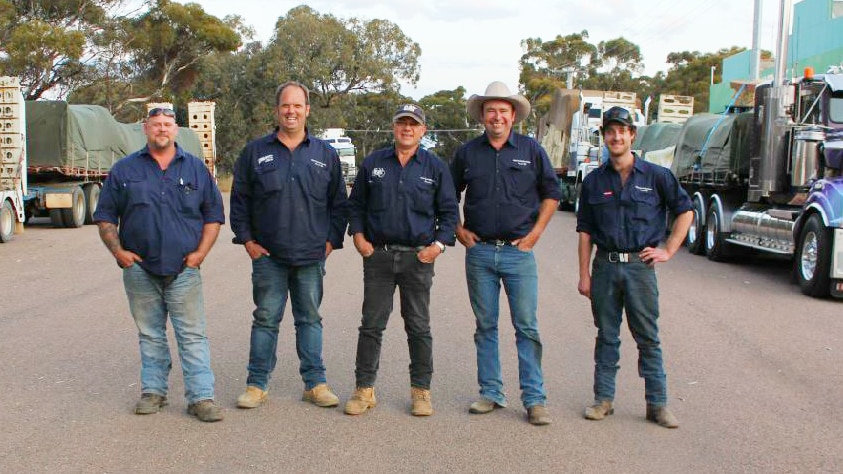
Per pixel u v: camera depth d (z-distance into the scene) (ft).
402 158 18.83
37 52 110.52
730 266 47.83
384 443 17.19
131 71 148.46
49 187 70.33
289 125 18.88
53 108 69.77
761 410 19.63
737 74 122.11
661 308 33.12
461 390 21.18
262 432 17.83
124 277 18.95
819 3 93.35
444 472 15.58
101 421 18.45
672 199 18.42
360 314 31.17
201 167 19.16
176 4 146.82
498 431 17.99
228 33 155.53
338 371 23.02
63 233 65.72
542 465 15.97
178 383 21.72
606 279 18.69
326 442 17.22
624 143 18.16
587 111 94.17
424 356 19.08
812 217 36.60
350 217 19.26
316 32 184.55
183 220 18.74
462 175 19.48
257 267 19.45
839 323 30.48
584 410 19.57
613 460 16.26
